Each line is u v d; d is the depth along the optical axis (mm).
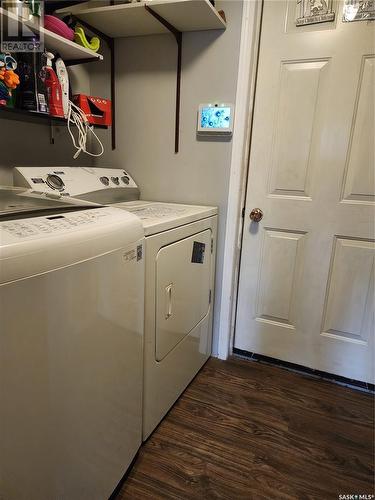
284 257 1781
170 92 1748
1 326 599
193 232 1487
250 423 1472
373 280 1632
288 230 1744
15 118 1463
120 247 905
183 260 1429
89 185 1565
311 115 1575
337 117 1533
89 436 897
